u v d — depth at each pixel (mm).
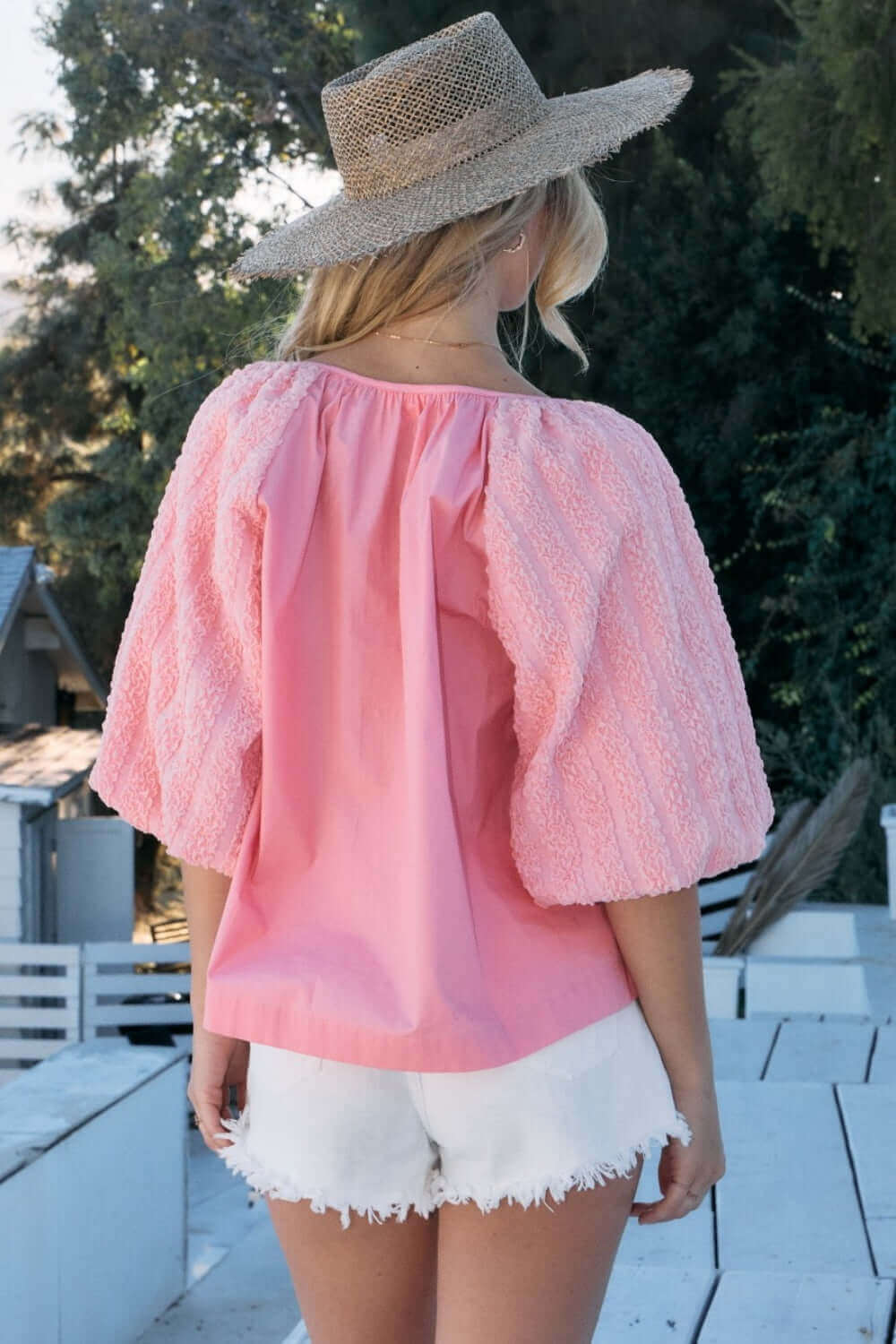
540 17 10727
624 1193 1199
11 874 9438
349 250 1225
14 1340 2725
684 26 10648
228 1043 1272
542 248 1323
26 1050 8422
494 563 1136
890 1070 4188
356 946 1146
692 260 10727
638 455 1183
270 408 1226
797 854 6207
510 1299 1186
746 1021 4711
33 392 20922
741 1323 2168
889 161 8062
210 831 1182
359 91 1283
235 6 15836
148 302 16344
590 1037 1154
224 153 16547
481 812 1170
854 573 10234
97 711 17672
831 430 10398
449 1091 1138
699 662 1178
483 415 1196
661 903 1151
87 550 19797
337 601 1183
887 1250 2537
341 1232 1240
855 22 7590
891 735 9547
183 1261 3717
